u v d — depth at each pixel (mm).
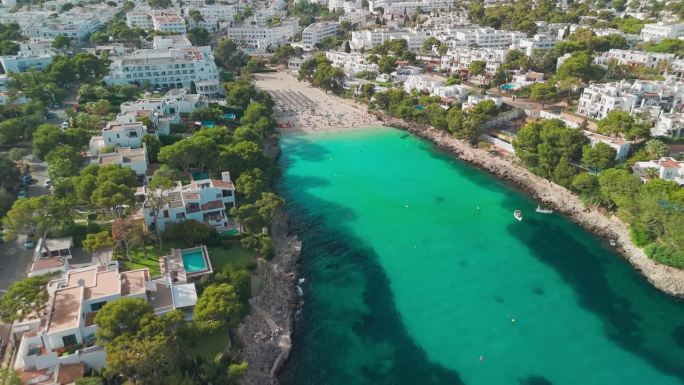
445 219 176625
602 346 120812
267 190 173875
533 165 196000
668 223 142375
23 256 125875
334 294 136375
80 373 87500
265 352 113125
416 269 148375
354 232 167000
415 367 114062
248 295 119375
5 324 103000
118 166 148125
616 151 182875
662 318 129750
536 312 131500
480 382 110562
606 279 144500
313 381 109688
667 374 113000
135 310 92000
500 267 149750
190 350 103125
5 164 151500
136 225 127688
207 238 134250
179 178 166125
